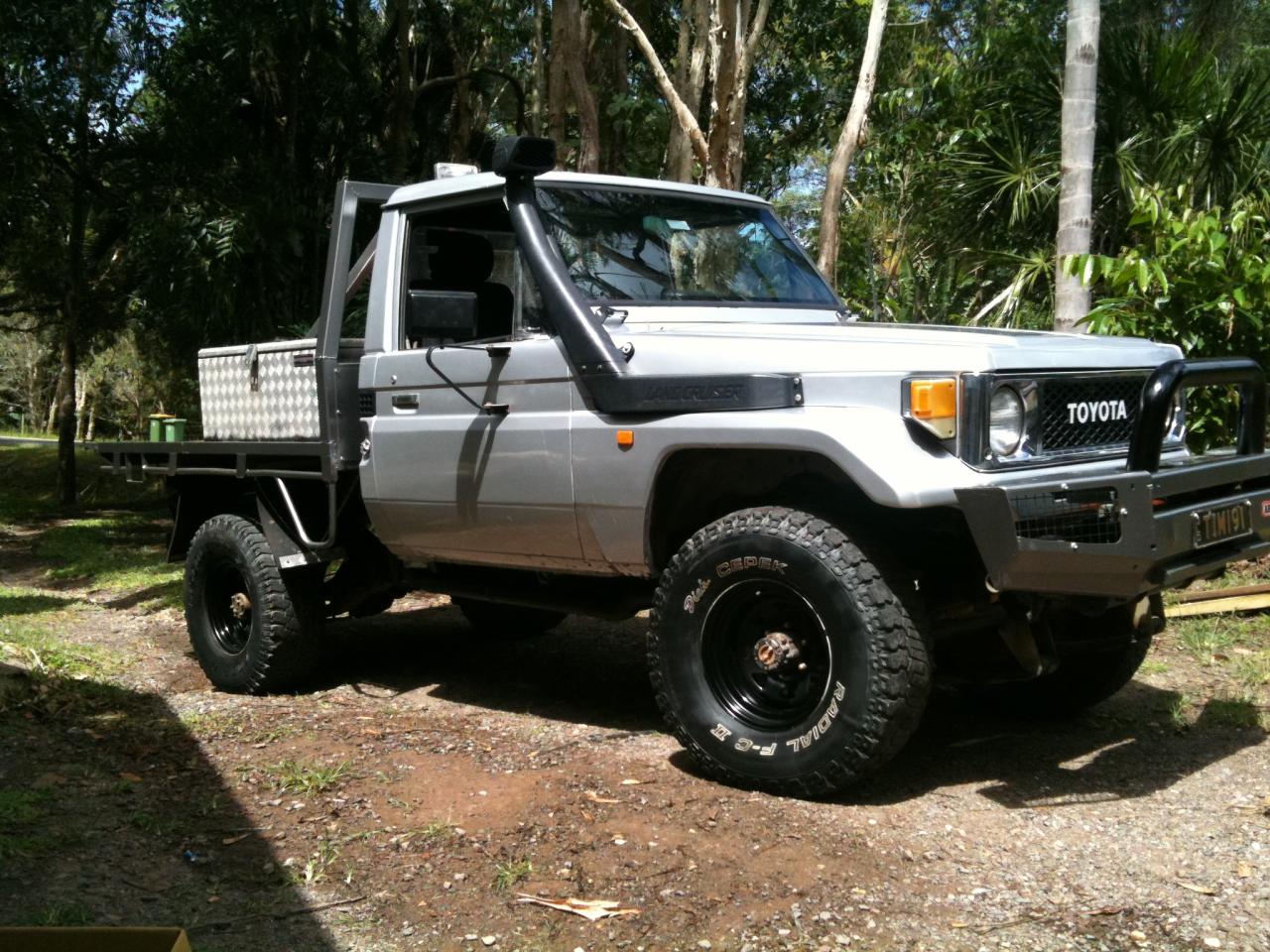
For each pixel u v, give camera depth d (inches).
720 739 160.6
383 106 622.5
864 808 153.0
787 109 744.3
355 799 160.2
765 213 216.8
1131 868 134.1
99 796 162.6
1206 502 155.3
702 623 162.4
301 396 218.4
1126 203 360.8
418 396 197.9
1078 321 298.4
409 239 205.2
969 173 380.5
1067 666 190.2
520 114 621.6
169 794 164.4
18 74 547.5
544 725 197.9
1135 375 164.7
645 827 146.3
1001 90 389.1
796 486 170.7
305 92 578.9
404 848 142.7
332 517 212.1
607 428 170.2
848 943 116.8
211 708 215.5
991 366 145.8
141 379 1123.3
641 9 501.4
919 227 415.2
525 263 187.8
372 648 269.1
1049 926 119.7
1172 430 175.5
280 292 550.9
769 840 141.4
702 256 199.6
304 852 142.8
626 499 169.2
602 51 561.6
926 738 186.5
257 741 190.9
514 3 626.2
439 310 171.9
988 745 182.5
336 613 235.6
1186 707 198.5
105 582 410.0
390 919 124.6
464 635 281.7
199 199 548.4
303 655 226.2
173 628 307.7
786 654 157.8
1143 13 490.3
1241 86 354.0
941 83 402.0
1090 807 154.0
